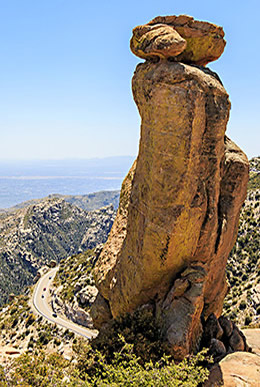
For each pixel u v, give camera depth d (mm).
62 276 106000
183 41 9359
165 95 9219
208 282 11633
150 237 10141
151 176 9891
